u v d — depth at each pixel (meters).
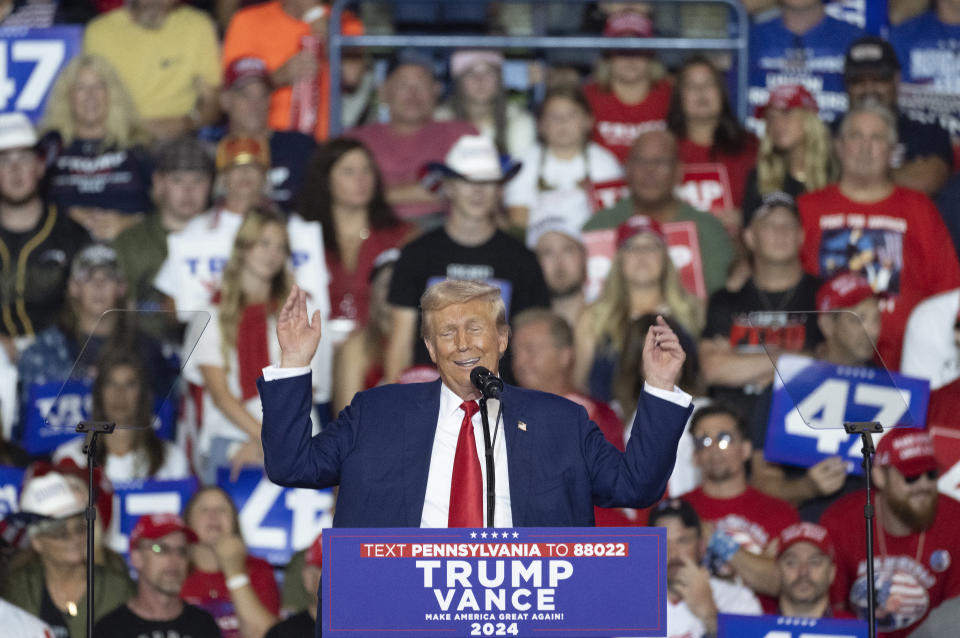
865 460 3.14
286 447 2.78
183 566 5.16
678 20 6.22
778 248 5.61
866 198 5.74
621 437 5.39
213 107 6.11
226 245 5.64
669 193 5.75
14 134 5.68
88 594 2.97
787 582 5.15
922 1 6.11
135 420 5.20
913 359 5.61
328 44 6.09
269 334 5.52
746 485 5.28
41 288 5.64
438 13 6.24
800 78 6.11
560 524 2.82
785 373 4.43
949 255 5.70
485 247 5.59
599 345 5.57
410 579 2.50
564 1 6.15
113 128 5.92
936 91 6.06
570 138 5.96
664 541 2.55
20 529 5.18
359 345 5.57
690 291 5.66
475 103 6.07
